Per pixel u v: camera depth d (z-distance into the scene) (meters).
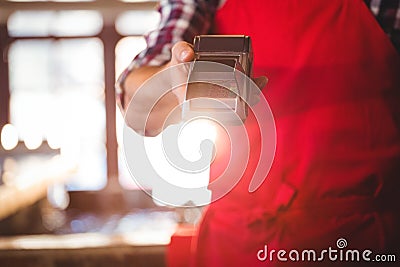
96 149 7.44
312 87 1.14
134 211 4.86
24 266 1.81
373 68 1.14
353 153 1.12
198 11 1.08
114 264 1.82
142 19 7.47
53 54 7.56
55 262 1.81
